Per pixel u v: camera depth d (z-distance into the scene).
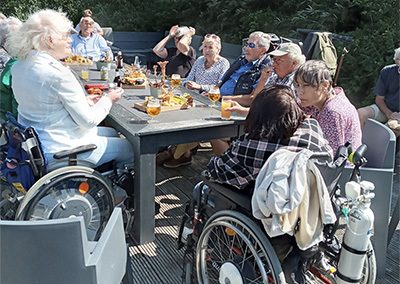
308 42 3.66
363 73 4.68
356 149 1.99
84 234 1.32
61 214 2.19
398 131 3.20
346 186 1.72
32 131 2.13
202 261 1.97
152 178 2.44
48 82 2.17
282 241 1.73
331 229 1.80
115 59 5.14
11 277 1.33
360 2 5.06
